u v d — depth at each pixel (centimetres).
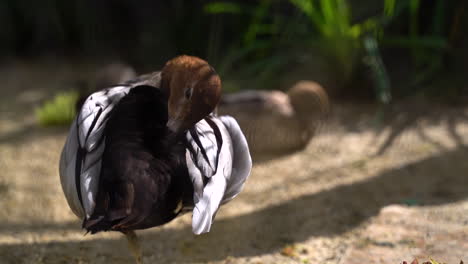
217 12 803
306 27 721
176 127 272
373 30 666
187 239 379
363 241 353
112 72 614
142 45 866
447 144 532
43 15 920
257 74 751
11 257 344
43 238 378
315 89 537
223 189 260
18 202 443
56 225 404
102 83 607
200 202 247
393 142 550
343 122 609
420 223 373
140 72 830
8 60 904
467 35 679
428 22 714
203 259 350
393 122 601
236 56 722
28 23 927
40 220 412
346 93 686
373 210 410
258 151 532
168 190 254
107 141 256
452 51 686
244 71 720
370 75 674
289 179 482
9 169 511
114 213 237
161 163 253
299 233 382
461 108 624
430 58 690
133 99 273
